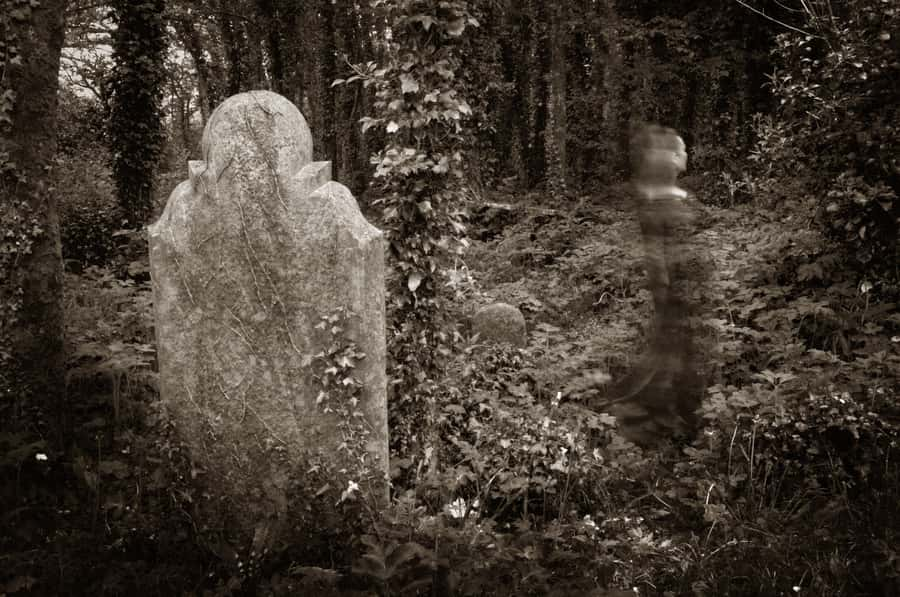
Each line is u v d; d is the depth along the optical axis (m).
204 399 3.29
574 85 17.98
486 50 15.16
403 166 3.73
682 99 16.11
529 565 2.81
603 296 7.31
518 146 18.30
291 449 3.24
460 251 4.06
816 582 2.80
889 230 5.25
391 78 3.88
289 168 3.11
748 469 3.70
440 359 4.07
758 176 9.14
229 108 3.11
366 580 2.80
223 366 3.24
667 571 3.03
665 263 4.30
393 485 3.65
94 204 12.83
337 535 3.23
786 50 6.09
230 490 3.31
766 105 14.52
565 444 3.65
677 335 4.28
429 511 3.46
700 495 3.51
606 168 16.47
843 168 5.50
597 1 16.59
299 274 3.13
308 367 3.19
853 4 5.57
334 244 3.11
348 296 3.13
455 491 3.59
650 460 3.94
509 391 4.56
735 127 14.35
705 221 8.30
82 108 22.50
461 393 4.48
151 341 5.58
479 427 4.02
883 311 4.95
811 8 5.95
